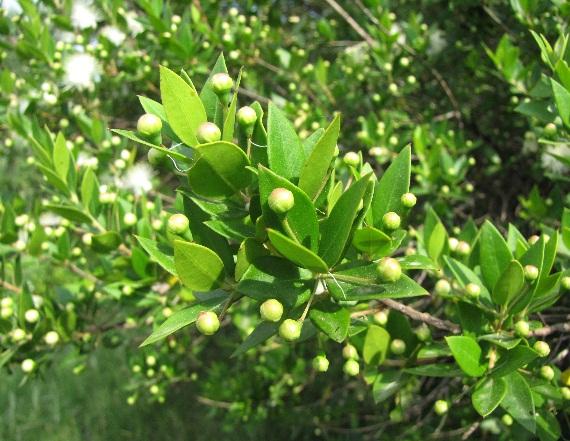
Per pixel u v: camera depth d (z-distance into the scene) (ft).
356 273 0.68
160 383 1.98
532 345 0.94
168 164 0.72
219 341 2.74
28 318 1.27
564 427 1.23
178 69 1.81
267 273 0.67
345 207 0.63
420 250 1.13
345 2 2.30
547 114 1.08
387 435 2.11
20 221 1.53
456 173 1.67
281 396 2.15
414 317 0.89
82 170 1.42
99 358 3.39
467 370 0.81
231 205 0.70
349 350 0.89
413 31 1.82
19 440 3.12
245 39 1.89
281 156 0.65
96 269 1.46
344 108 2.00
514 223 1.78
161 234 1.29
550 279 0.84
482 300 0.91
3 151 2.11
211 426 2.98
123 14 1.85
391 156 1.70
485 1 1.77
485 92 1.96
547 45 0.99
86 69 1.80
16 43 1.87
